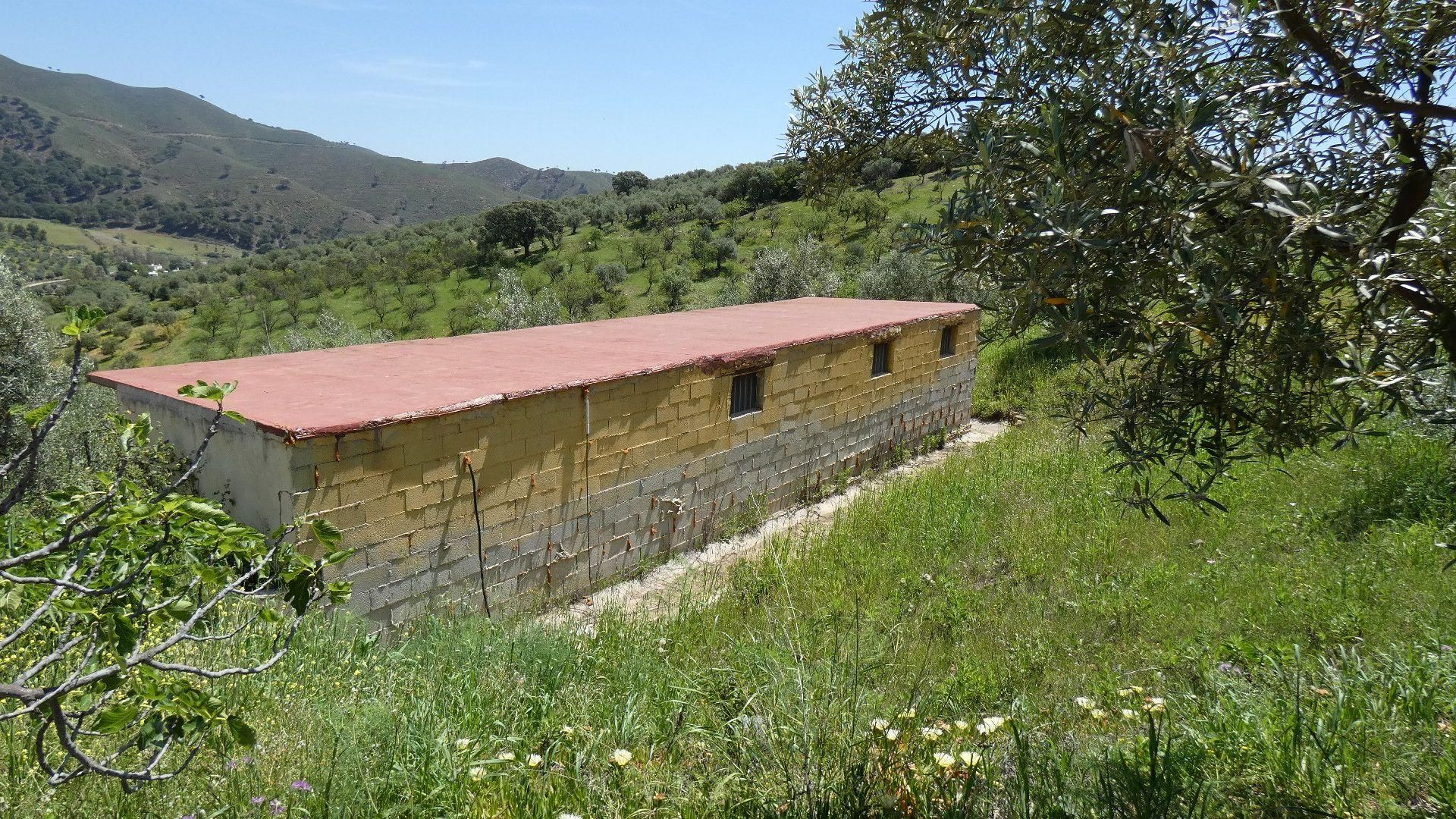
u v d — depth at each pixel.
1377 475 8.48
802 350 11.34
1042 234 2.31
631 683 5.29
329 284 70.50
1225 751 3.93
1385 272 2.28
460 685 5.14
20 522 2.49
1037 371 17.28
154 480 6.67
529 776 3.92
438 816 3.62
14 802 3.32
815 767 3.76
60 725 1.93
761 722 4.23
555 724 4.66
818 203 3.94
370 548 6.71
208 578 2.11
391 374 8.38
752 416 10.63
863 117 3.70
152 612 2.08
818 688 4.48
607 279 54.97
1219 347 2.57
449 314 56.62
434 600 7.22
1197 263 2.27
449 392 7.55
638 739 4.50
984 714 5.08
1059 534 8.88
